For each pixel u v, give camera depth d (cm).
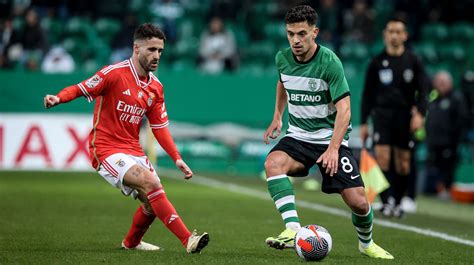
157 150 6731
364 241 2491
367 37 7850
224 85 6706
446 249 2748
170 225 2361
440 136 5769
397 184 4000
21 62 6988
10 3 7762
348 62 7669
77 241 2702
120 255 2369
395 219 3850
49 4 8112
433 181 5856
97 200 4178
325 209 4103
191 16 8119
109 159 2405
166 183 5397
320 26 7900
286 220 2416
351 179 2417
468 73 6462
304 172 2547
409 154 3975
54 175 5775
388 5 8700
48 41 7181
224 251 2523
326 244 2289
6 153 6203
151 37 2405
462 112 5744
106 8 8188
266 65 7594
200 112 6681
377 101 3969
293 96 2508
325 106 2488
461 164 6688
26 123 6238
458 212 4519
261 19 8119
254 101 6731
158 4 8294
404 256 2534
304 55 2456
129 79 2431
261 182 5769
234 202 4288
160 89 2494
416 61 3916
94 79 2409
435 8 8506
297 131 2533
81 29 7694
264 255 2438
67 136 6284
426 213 4334
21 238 2739
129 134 2464
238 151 6719
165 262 2231
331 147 2378
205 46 7338
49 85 6462
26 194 4391
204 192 4844
